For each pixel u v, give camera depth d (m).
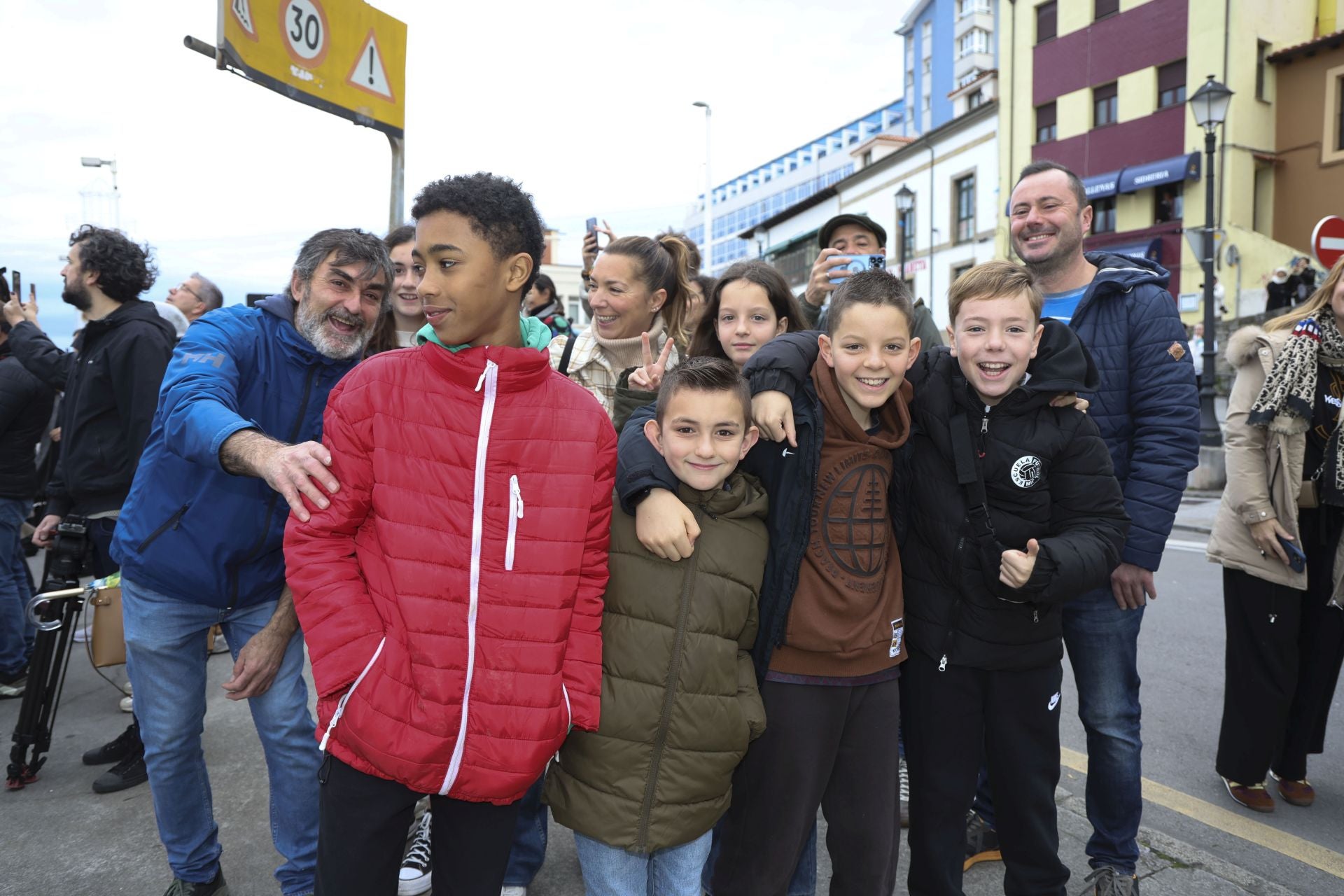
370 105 4.23
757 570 1.74
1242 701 2.81
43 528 3.21
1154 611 5.24
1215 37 17.64
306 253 2.03
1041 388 1.82
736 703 1.69
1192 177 17.83
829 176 56.91
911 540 1.98
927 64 39.94
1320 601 2.80
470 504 1.43
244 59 3.41
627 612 1.69
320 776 1.48
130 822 2.74
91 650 2.93
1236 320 16.12
